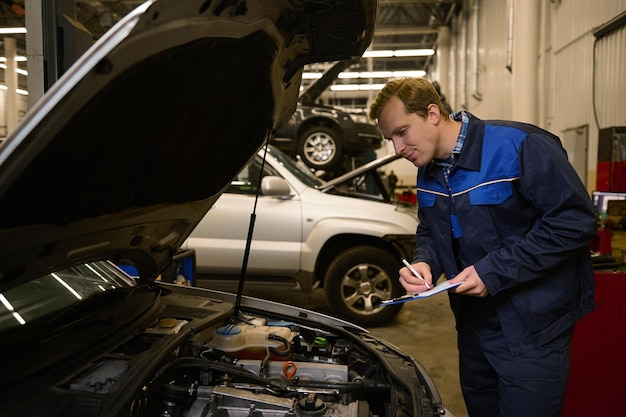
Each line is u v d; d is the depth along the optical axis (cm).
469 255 171
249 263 446
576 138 751
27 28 260
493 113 1103
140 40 97
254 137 175
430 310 514
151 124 127
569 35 784
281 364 167
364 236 459
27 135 91
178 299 208
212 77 133
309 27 148
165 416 136
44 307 159
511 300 163
